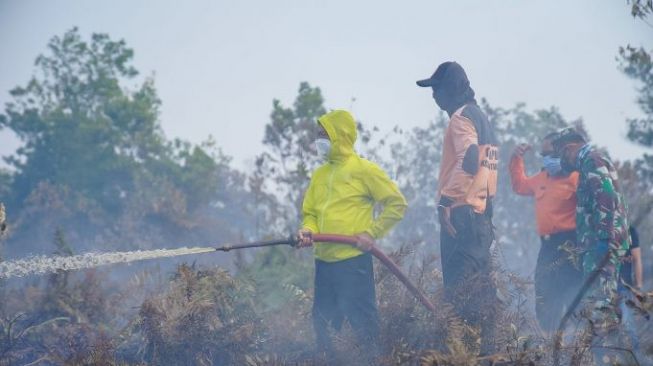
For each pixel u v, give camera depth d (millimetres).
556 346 17234
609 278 18922
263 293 22672
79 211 64250
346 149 18844
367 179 18625
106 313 24203
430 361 15789
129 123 78812
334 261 18500
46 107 84062
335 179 18797
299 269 24266
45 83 84688
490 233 20297
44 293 24438
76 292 24344
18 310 24297
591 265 19672
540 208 22531
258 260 24953
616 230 19453
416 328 17859
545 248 22234
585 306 18422
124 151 77562
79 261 15773
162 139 77938
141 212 58500
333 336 17641
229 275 21094
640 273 20781
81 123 78625
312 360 17594
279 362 17656
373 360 17234
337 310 18625
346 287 18438
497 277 19750
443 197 20219
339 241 18250
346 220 18547
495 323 18094
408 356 16484
